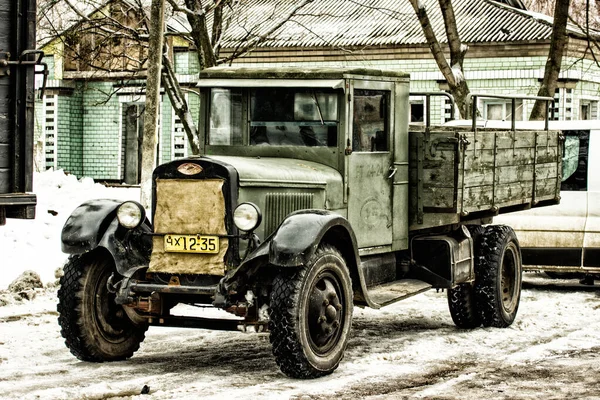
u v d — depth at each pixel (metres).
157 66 14.97
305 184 9.12
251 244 8.48
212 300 8.72
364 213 9.84
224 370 8.73
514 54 26.81
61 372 8.59
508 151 11.37
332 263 8.52
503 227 11.50
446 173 10.29
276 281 8.24
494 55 27.02
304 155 9.67
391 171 10.20
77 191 20.12
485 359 9.33
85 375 8.45
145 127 14.99
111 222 8.98
